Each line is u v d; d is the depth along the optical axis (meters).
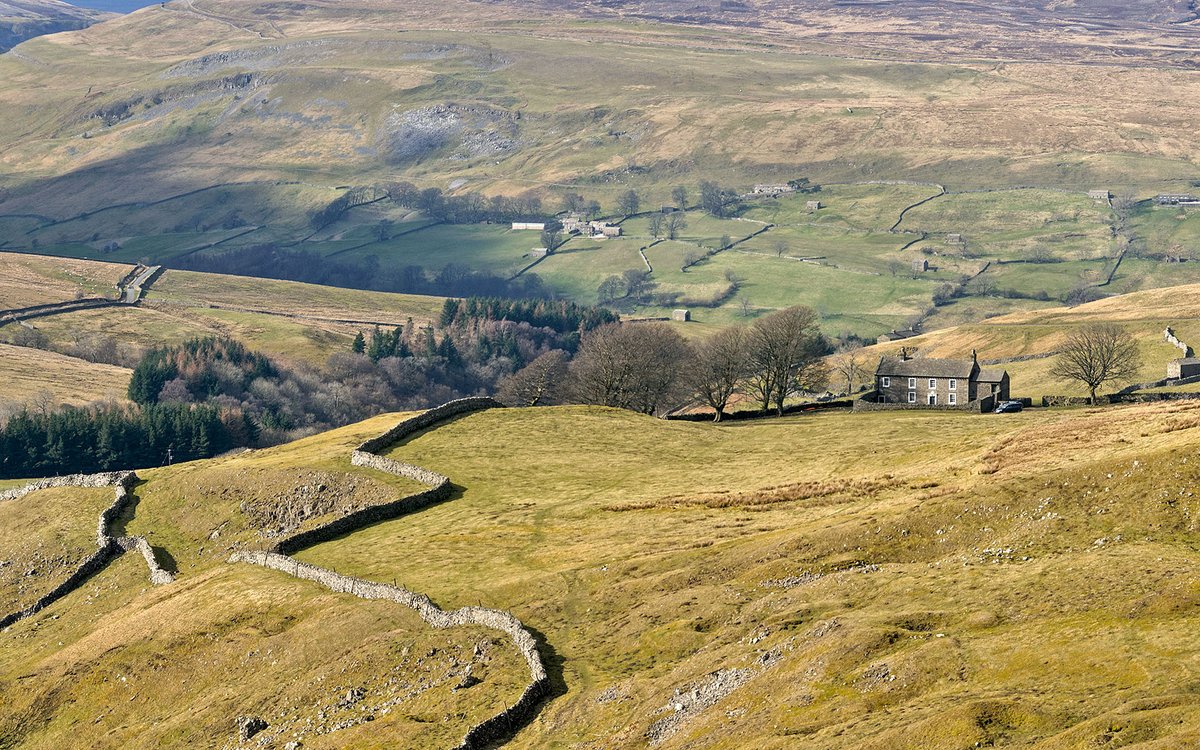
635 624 89.44
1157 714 53.75
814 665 71.38
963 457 117.00
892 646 71.31
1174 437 97.56
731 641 81.38
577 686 81.31
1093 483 91.25
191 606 114.75
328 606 105.88
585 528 118.00
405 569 112.56
